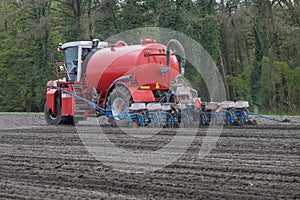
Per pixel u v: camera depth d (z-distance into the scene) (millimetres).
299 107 61875
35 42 81812
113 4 69938
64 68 32344
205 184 11883
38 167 14914
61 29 76688
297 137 20969
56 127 30156
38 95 81500
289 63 66250
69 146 19891
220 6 68375
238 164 14398
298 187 11328
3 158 16984
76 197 10844
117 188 11750
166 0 65500
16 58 84688
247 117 28078
